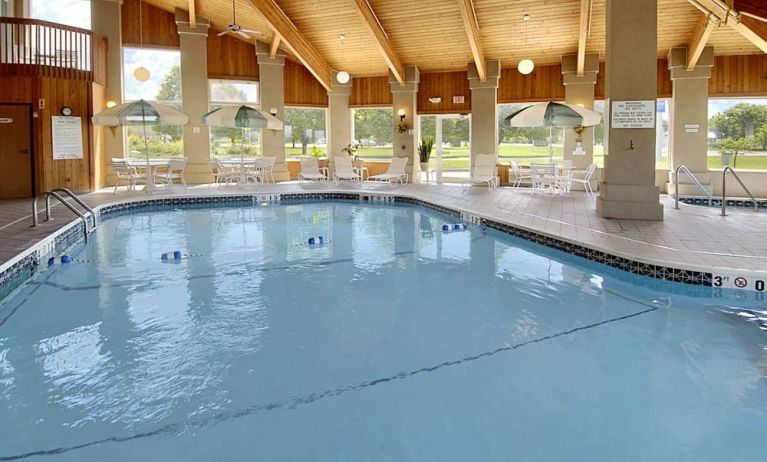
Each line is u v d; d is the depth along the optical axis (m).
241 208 10.64
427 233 7.93
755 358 3.39
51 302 4.64
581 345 3.64
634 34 7.23
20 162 11.04
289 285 5.18
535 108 10.13
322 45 13.30
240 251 6.68
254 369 3.29
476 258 6.30
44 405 2.84
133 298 4.76
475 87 13.11
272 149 14.36
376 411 2.76
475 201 9.97
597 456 2.35
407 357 3.46
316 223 8.83
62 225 7.16
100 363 3.38
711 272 4.72
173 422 2.67
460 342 3.71
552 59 12.61
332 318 4.23
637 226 6.90
